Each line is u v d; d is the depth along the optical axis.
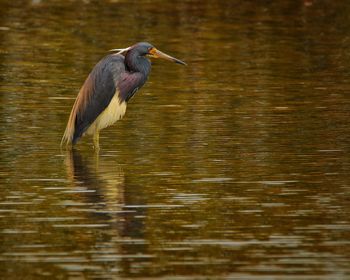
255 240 10.57
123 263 9.89
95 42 24.38
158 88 19.41
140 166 13.70
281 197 12.16
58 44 24.08
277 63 22.30
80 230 10.89
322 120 16.62
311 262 9.90
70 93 18.86
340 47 24.39
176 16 28.48
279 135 15.52
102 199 12.09
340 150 14.55
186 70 21.36
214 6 30.27
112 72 15.28
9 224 11.09
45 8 29.36
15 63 21.80
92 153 14.56
